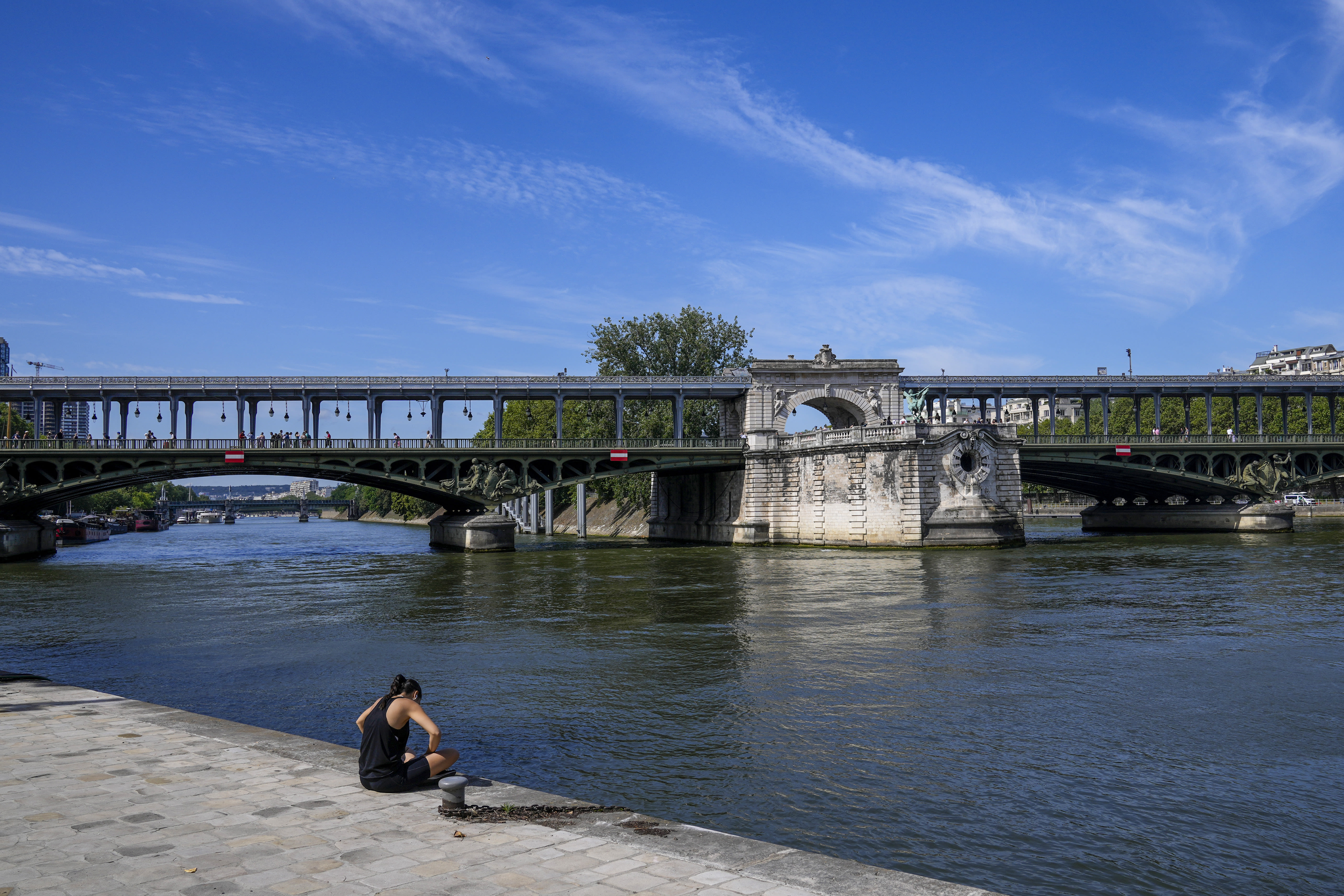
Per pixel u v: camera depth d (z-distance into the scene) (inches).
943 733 899.4
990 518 2989.7
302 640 1471.5
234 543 4704.7
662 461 3535.9
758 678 1145.4
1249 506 3897.6
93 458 3034.0
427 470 3506.4
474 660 1288.1
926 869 602.2
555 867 423.8
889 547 3019.2
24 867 423.5
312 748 657.6
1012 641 1359.5
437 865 425.4
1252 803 718.5
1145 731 906.7
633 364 4670.3
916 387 3882.9
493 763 820.0
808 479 3385.8
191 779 571.2
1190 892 574.6
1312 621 1512.1
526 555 3221.0
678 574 2406.5
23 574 2628.0
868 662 1224.8
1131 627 1466.5
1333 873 599.8
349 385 3344.0
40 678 1010.7
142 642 1471.5
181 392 3216.0
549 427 5516.7
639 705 1021.2
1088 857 622.5
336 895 390.6
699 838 467.8
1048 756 829.8
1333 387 4128.9
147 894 391.9
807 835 655.8
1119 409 6870.1
